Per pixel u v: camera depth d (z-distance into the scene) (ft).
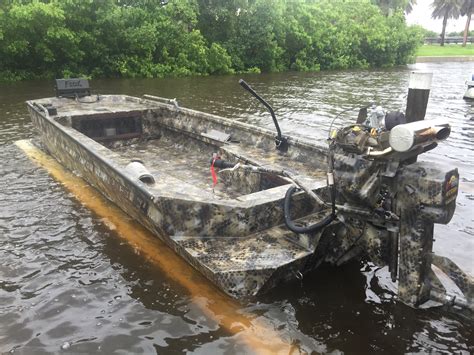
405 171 8.90
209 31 86.22
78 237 14.07
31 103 24.50
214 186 15.99
